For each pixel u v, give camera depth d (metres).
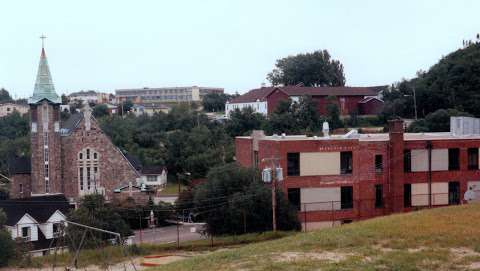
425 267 29.02
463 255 31.11
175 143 127.56
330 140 62.06
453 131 72.69
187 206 87.88
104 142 111.50
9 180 123.44
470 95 121.12
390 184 63.44
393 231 36.72
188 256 48.72
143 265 45.19
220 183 60.38
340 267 28.80
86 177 110.62
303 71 183.62
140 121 160.62
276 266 29.55
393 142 63.22
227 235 59.12
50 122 109.00
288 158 61.41
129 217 84.69
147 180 118.81
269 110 146.62
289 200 61.19
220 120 153.88
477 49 135.25
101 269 45.19
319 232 39.78
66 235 47.44
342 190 62.38
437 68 137.75
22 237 66.56
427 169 64.38
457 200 65.19
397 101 131.62
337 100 142.38
